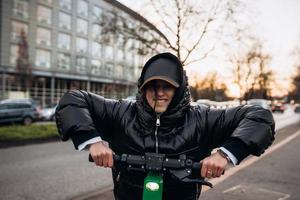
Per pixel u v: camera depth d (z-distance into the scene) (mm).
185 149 2082
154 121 2059
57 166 9242
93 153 1867
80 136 1927
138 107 2090
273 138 2039
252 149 1877
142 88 2021
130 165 1983
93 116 2193
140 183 2082
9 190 6789
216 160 1829
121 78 60812
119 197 2201
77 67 54062
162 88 2012
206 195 5828
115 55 61125
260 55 26281
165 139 2074
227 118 2105
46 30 48969
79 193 6586
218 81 37312
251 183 6637
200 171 1904
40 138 14570
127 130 2143
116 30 14281
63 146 13305
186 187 2066
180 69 2043
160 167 1921
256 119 1969
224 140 2160
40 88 49531
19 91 44594
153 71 1997
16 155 11047
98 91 59500
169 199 2074
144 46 14125
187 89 2062
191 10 12836
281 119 34000
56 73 50688
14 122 23047
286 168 8008
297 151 10664
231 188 6262
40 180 7629
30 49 46656
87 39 55625
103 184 7270
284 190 6250
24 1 45719
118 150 2217
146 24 13609
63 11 51281
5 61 43594
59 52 51062
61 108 2043
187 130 2088
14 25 44656
